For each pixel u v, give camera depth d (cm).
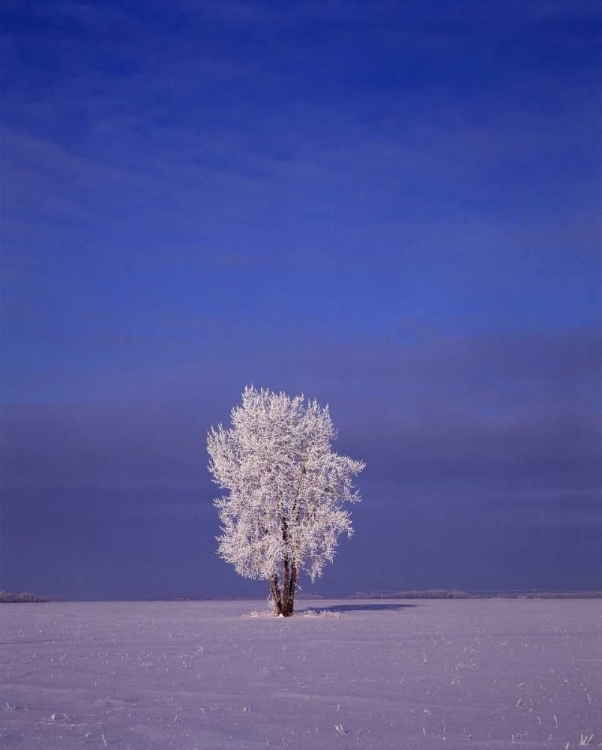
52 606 5938
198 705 1423
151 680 1738
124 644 2581
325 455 4297
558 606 5525
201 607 5662
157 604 6425
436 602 6369
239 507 4250
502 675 1797
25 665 2025
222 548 4231
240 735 1173
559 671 1869
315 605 5656
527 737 1153
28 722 1283
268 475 4191
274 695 1520
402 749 1078
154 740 1145
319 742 1124
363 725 1241
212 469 4331
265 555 4166
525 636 2844
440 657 2152
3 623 3728
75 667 1977
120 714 1344
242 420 4378
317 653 2261
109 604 6381
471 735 1166
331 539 4184
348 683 1670
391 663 2016
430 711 1355
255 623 3641
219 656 2198
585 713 1340
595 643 2566
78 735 1181
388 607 5322
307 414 4388
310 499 4281
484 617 4041
